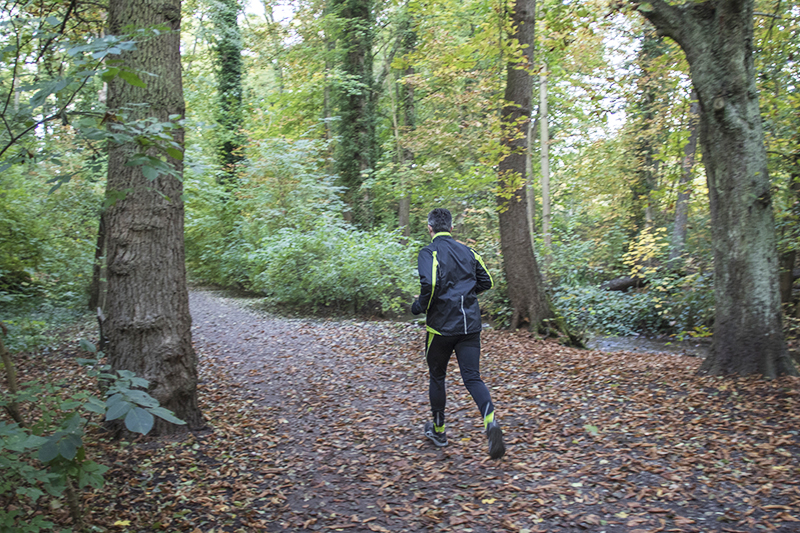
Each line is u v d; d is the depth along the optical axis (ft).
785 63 26.71
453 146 37.60
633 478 10.70
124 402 6.49
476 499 10.24
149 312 13.04
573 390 17.35
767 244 16.60
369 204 57.98
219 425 14.35
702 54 17.12
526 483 10.80
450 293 12.25
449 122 39.27
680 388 16.43
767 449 11.48
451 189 41.37
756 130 16.72
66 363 22.12
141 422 6.30
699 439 12.41
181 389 13.53
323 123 62.59
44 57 10.06
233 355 25.09
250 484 10.98
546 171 49.60
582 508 9.65
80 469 7.25
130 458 11.84
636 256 39.55
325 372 21.47
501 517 9.50
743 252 16.71
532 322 29.35
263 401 17.40
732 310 16.98
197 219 58.18
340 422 15.15
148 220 13.04
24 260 30.76
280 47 61.26
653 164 50.26
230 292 56.70
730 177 16.90
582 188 56.70
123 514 9.48
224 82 62.23
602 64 39.17
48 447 6.43
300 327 33.19
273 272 43.01
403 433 14.06
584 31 23.39
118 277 13.03
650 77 30.91
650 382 17.62
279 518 9.64
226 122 61.57
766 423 12.93
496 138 29.96
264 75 87.30
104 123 7.92
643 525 8.96
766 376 16.03
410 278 39.75
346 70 58.39
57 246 33.45
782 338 16.48
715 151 17.26
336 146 58.75
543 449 12.53
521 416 14.99
